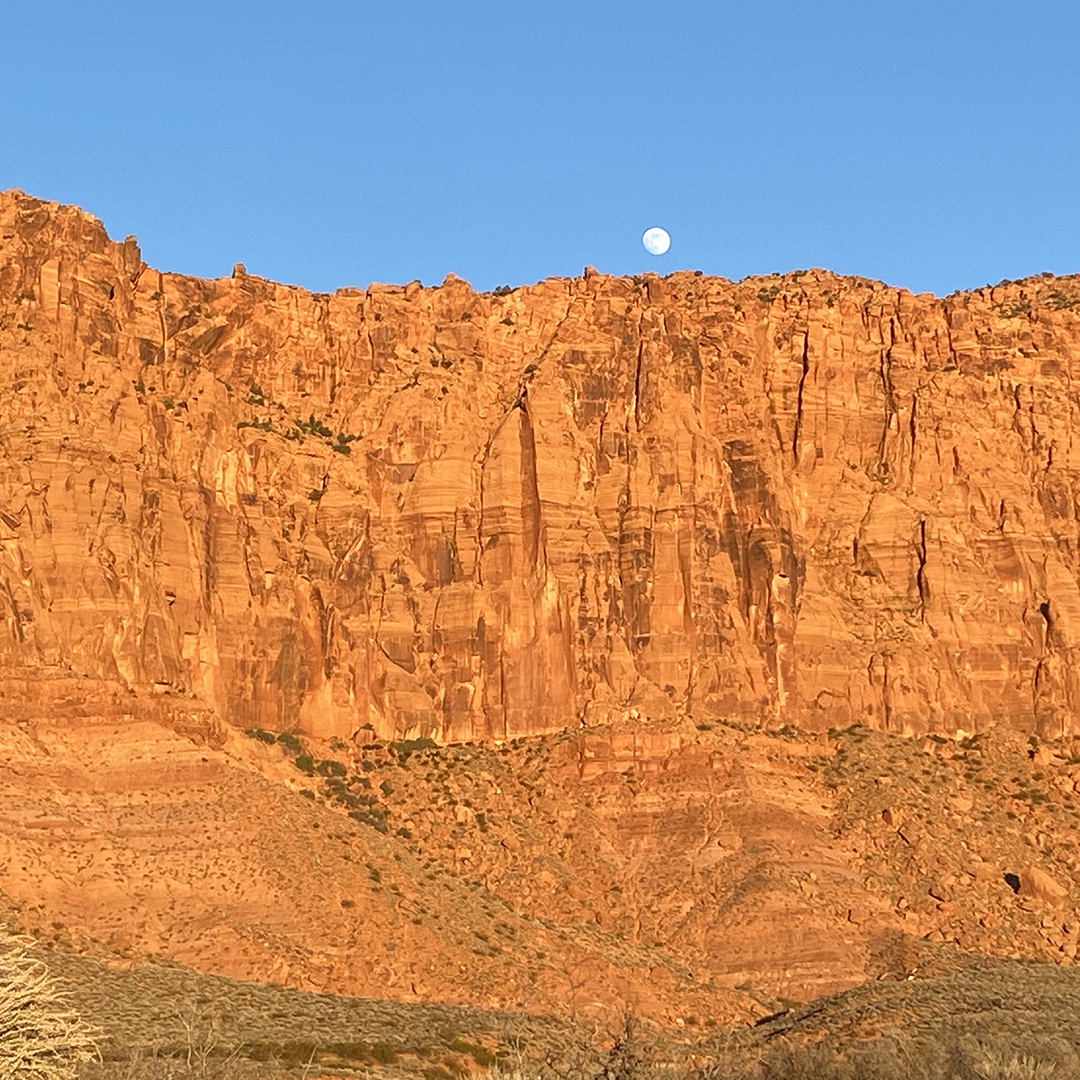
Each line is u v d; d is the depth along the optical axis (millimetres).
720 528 178500
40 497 153750
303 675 167250
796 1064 112938
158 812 138125
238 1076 94875
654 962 144750
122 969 123438
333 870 140250
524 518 176750
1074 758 176125
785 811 158875
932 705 177375
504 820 160000
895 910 152125
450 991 132000
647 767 162750
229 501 169125
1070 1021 127938
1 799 132500
